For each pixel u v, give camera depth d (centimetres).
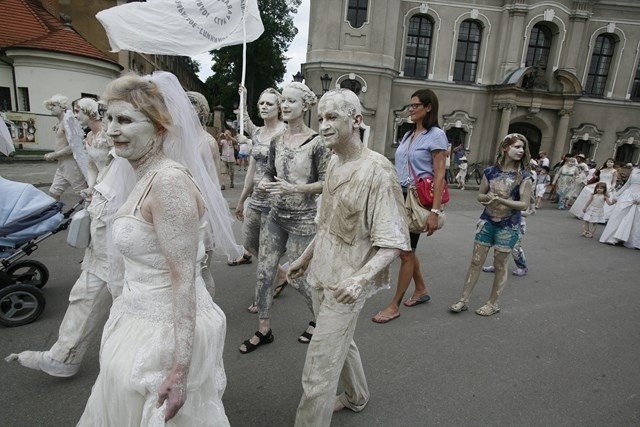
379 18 1836
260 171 363
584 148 2303
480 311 393
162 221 132
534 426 237
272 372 278
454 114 2147
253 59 3231
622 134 2264
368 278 171
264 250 304
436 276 507
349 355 224
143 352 139
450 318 383
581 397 267
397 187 181
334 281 189
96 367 270
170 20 440
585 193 1012
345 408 244
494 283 394
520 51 2102
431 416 242
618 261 631
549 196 1527
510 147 360
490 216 380
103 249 236
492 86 2100
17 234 320
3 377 255
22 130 1503
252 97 3419
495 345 334
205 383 153
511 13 2062
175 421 143
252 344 303
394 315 373
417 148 357
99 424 149
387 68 1866
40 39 1641
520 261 523
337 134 179
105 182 226
